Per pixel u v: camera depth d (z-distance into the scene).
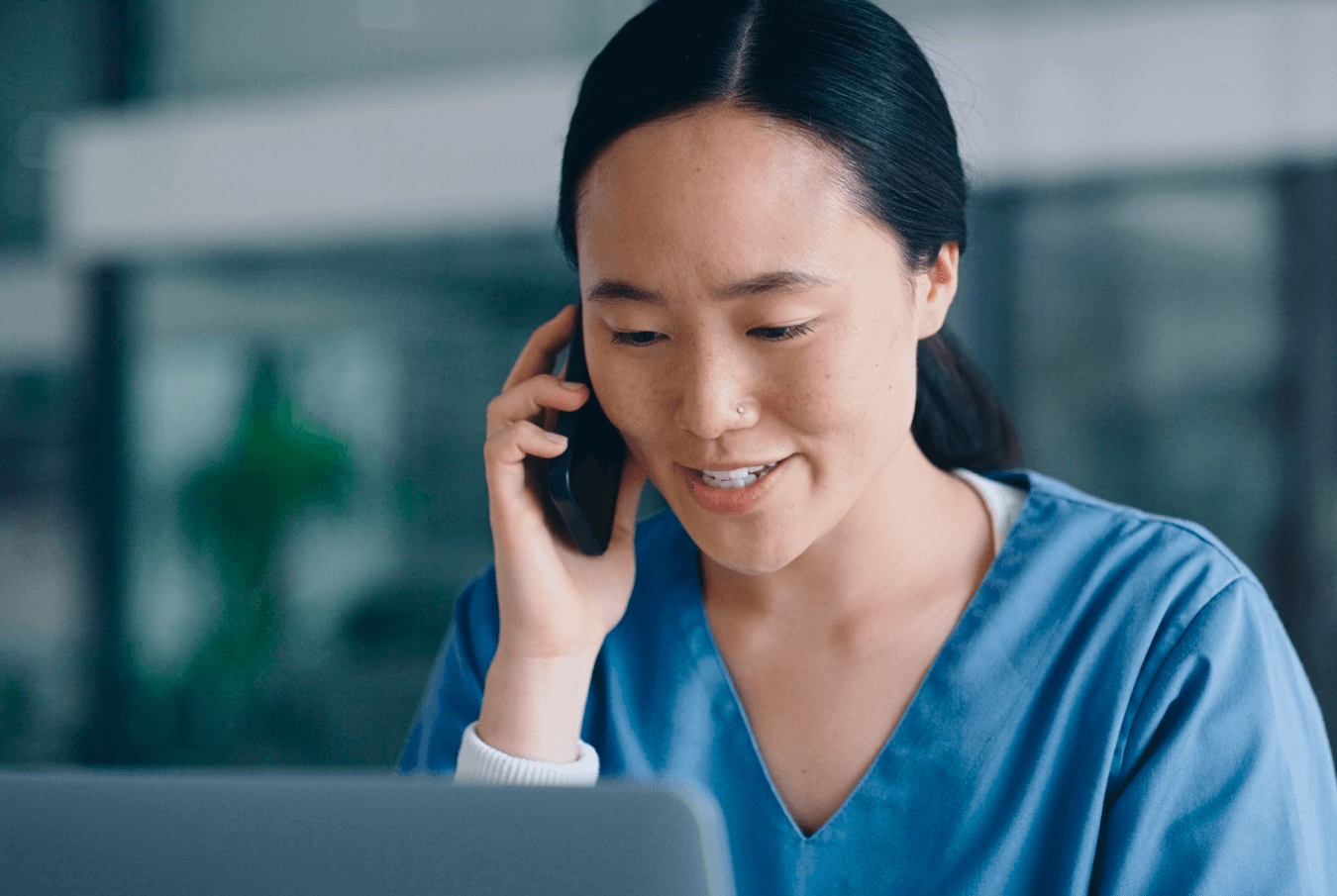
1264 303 2.72
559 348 0.87
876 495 0.75
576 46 3.40
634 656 0.84
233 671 3.69
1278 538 2.72
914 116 0.66
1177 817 0.68
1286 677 0.72
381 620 3.58
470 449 3.51
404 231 3.53
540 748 0.78
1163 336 2.79
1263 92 2.68
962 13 2.84
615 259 0.63
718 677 0.81
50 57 3.88
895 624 0.77
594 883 0.42
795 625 0.79
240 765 3.65
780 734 0.78
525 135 3.37
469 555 3.53
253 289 3.73
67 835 0.44
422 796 0.43
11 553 3.89
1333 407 2.68
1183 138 2.73
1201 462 2.77
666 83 0.61
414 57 3.53
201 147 3.72
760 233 0.60
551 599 0.79
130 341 3.87
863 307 0.63
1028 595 0.76
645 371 0.66
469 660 0.87
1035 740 0.73
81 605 3.85
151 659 3.78
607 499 0.84
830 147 0.61
